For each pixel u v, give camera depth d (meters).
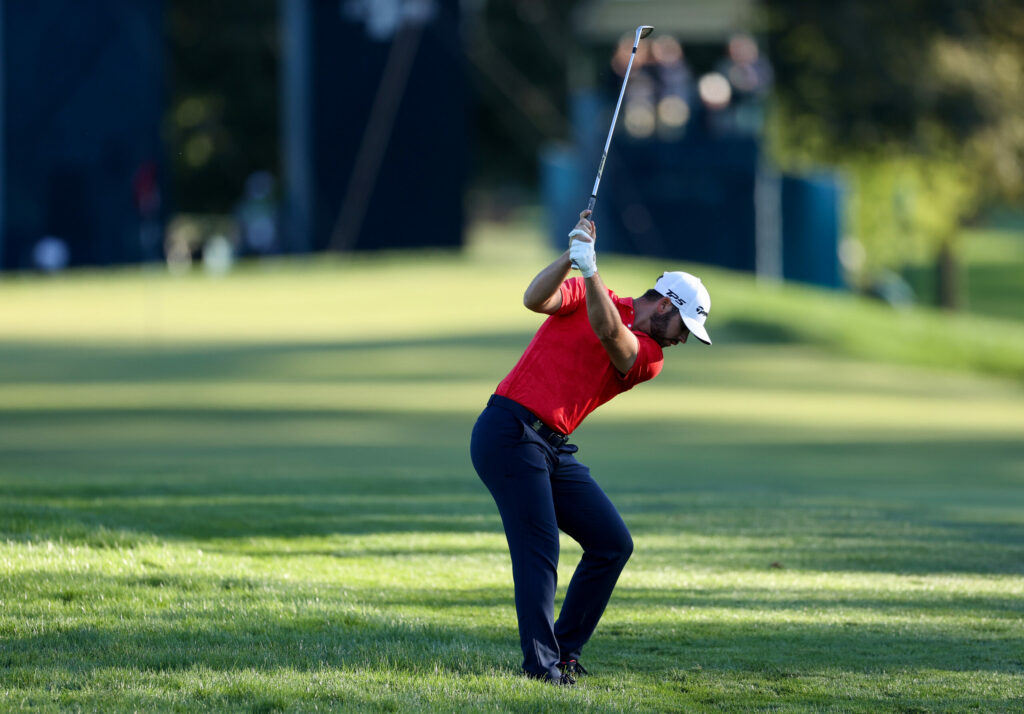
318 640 18.05
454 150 136.38
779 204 137.25
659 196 125.81
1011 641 19.94
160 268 133.00
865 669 18.16
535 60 182.88
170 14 166.75
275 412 60.69
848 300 120.38
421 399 66.12
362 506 30.94
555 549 16.91
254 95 170.25
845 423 64.56
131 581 20.42
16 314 101.94
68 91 129.25
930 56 141.50
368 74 132.88
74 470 40.72
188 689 15.50
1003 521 32.38
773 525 30.47
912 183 148.50
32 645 17.05
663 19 131.00
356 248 134.25
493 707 15.33
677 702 16.31
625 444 55.03
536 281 16.62
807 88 150.00
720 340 95.00
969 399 78.00
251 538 25.88
